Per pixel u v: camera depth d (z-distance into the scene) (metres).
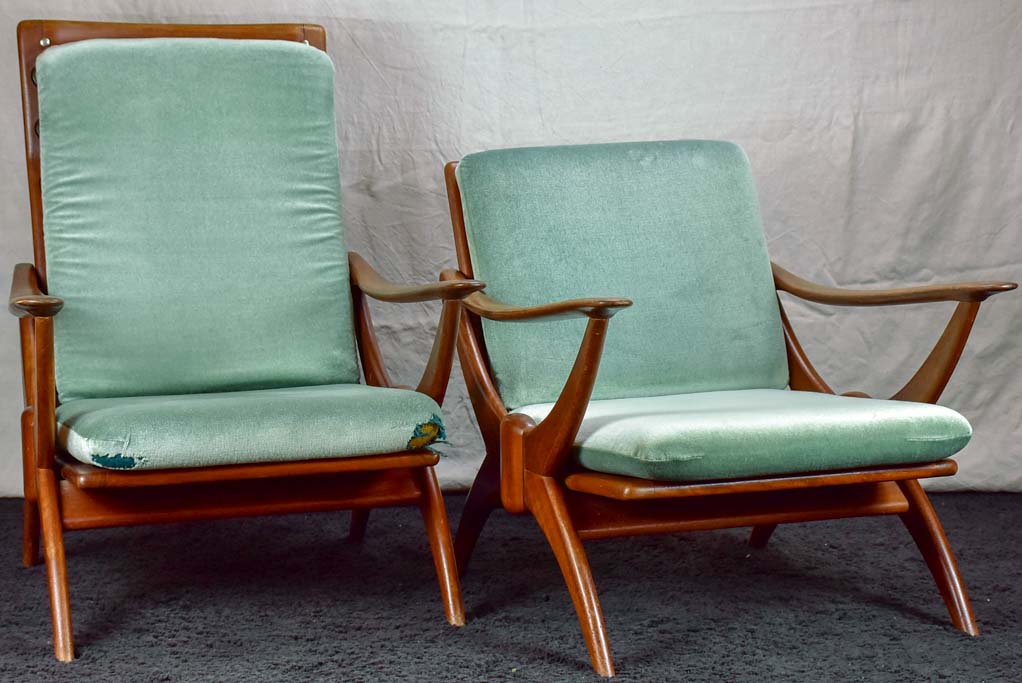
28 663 1.74
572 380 1.69
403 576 2.23
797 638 1.84
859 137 2.91
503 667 1.71
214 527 2.64
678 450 1.60
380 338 2.92
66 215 2.17
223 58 2.28
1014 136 2.91
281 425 1.73
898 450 1.71
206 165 2.23
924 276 2.95
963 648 1.79
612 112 2.91
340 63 2.85
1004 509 2.75
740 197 2.29
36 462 1.80
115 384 2.10
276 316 2.21
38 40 2.31
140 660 1.75
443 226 2.92
